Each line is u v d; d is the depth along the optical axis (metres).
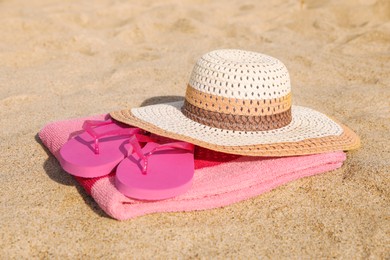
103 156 0.94
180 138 0.94
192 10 2.26
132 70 1.57
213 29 2.03
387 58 1.68
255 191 0.96
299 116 1.10
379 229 0.90
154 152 0.97
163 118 1.02
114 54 1.73
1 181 0.99
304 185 1.01
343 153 1.05
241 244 0.86
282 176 0.99
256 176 0.96
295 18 2.18
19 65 1.60
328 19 2.13
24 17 2.01
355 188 1.00
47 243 0.85
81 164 0.91
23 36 1.85
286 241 0.87
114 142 0.99
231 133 0.97
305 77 1.56
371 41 1.86
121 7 2.27
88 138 1.00
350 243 0.87
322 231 0.90
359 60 1.67
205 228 0.89
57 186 0.97
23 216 0.90
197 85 0.99
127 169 0.91
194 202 0.91
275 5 2.38
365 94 1.42
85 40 1.82
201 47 1.82
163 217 0.91
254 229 0.90
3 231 0.86
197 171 0.97
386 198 0.97
